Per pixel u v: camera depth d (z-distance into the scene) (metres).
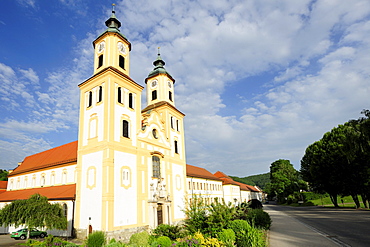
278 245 16.48
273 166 93.00
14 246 22.94
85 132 28.28
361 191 44.69
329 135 50.03
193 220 19.08
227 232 15.98
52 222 24.50
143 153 29.98
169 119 38.00
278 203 92.94
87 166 26.67
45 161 41.22
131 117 29.45
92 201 25.06
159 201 30.25
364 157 40.44
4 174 70.06
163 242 14.81
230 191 67.81
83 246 18.23
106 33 30.44
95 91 28.80
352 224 24.86
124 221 25.08
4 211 24.94
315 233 20.78
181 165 38.91
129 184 26.80
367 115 32.81
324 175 48.56
